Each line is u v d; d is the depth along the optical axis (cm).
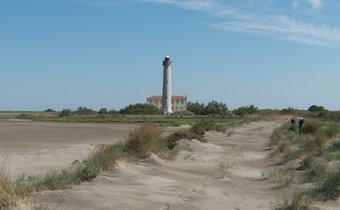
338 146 2111
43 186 1106
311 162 1595
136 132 1862
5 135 4334
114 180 1261
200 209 998
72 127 6256
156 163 1680
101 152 1616
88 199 999
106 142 3481
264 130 4731
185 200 1084
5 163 1833
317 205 1038
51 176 1225
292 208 1005
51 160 1967
